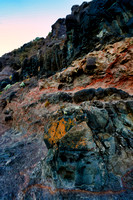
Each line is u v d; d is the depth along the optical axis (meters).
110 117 3.98
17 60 33.72
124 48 7.42
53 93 10.12
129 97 4.95
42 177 3.23
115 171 2.77
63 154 2.89
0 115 13.81
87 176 2.62
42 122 7.51
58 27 24.80
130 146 3.18
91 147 2.76
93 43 11.40
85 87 8.77
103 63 8.22
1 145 6.91
